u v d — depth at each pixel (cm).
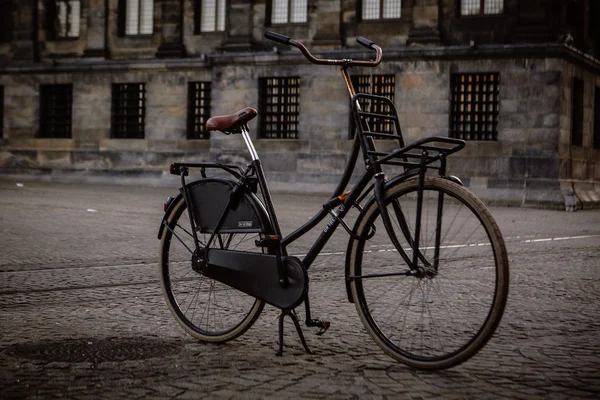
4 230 1330
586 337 568
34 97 3725
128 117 3600
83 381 441
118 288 771
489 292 477
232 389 427
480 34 2975
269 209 527
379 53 520
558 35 2855
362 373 462
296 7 3281
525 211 2464
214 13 3453
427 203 500
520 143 2853
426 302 501
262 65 3250
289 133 3259
